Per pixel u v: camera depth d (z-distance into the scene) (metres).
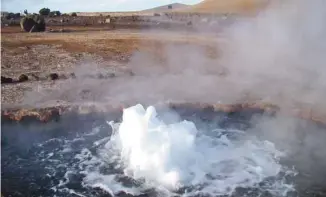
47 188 9.62
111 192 9.38
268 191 9.36
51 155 11.51
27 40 29.45
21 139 12.48
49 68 21.09
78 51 25.62
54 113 14.15
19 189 9.55
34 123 13.62
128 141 11.19
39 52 25.11
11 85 17.55
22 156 11.39
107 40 29.83
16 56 23.80
